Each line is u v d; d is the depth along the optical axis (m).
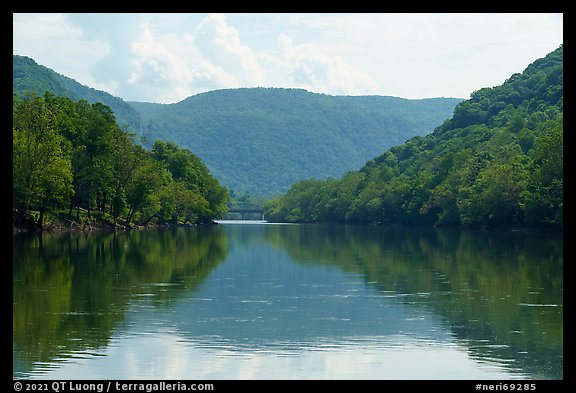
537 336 37.81
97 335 37.72
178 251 92.44
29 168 110.00
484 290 54.34
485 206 154.25
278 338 37.50
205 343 36.25
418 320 42.22
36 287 54.19
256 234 154.50
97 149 135.00
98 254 81.44
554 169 129.62
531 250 92.06
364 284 58.50
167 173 196.38
